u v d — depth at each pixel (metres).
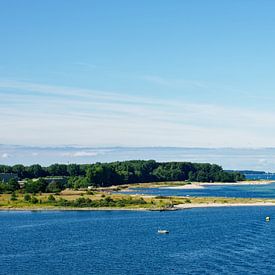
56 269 121.75
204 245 152.25
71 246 153.25
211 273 115.50
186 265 124.31
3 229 190.88
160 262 128.25
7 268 123.06
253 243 154.38
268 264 124.19
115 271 119.19
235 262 126.75
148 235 174.75
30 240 165.25
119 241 162.12
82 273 117.56
